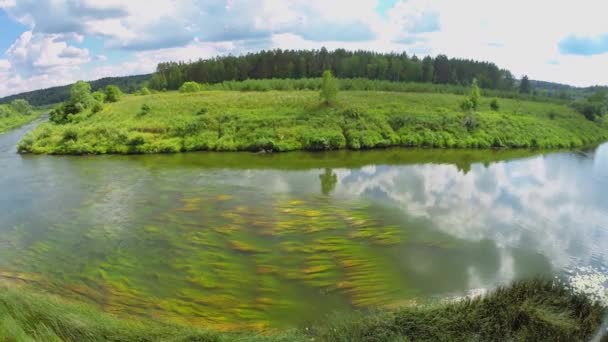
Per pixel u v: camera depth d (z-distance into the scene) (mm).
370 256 19141
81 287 16516
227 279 16969
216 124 51375
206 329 13227
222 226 22922
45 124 59625
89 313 13859
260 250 19734
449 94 83750
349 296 15617
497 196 29984
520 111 66688
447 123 54750
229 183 32188
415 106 62594
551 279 16906
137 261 18766
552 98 104000
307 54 118000
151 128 49875
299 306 14953
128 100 70562
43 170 37656
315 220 23781
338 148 48469
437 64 117688
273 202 27219
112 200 27953
